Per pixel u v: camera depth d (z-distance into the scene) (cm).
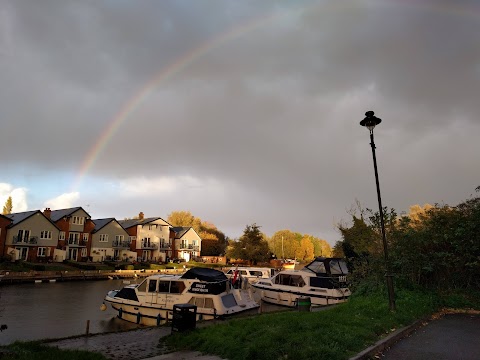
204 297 1770
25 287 3575
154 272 5475
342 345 834
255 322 1166
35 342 1005
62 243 6169
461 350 874
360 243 2145
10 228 5412
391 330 1046
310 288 2217
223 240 10738
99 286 3834
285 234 10306
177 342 1019
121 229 7081
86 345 1030
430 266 1644
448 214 1777
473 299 1549
